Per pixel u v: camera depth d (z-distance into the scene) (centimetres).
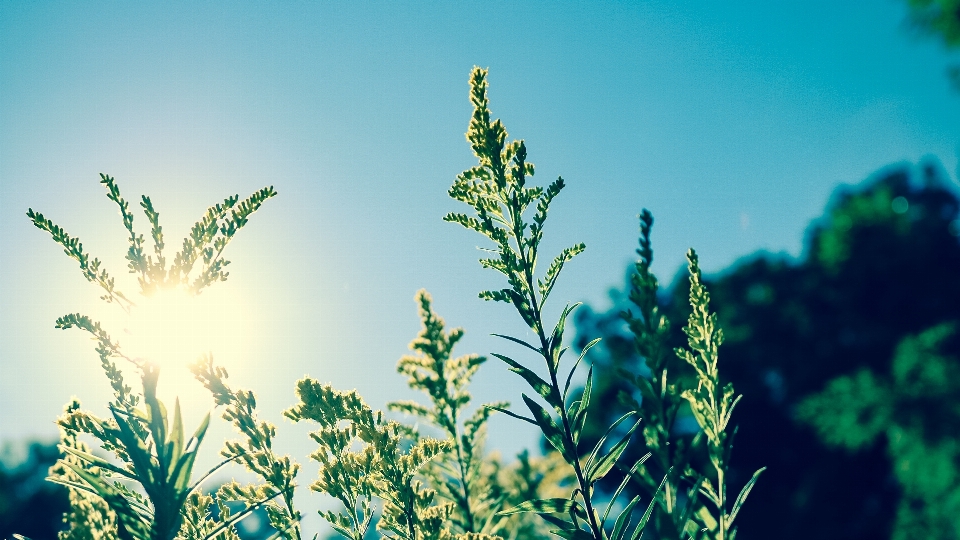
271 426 281
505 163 292
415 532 289
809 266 2892
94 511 228
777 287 3038
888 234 2328
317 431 301
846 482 2217
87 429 239
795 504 2366
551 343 258
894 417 1371
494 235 279
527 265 278
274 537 260
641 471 205
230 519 232
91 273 251
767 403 2783
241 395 279
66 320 244
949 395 1280
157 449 219
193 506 262
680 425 2080
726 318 3089
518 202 289
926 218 2503
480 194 297
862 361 2469
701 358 227
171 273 258
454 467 382
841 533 2167
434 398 382
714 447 215
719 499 204
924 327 2273
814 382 2623
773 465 2670
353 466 291
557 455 484
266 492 274
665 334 209
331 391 306
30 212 245
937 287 2266
